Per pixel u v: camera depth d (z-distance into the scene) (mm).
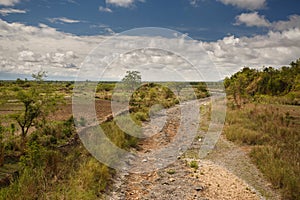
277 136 11305
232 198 6531
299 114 16516
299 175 7254
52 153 7043
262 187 7133
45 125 9883
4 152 7340
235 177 7777
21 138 8422
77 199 5582
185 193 6773
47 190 5824
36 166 6594
